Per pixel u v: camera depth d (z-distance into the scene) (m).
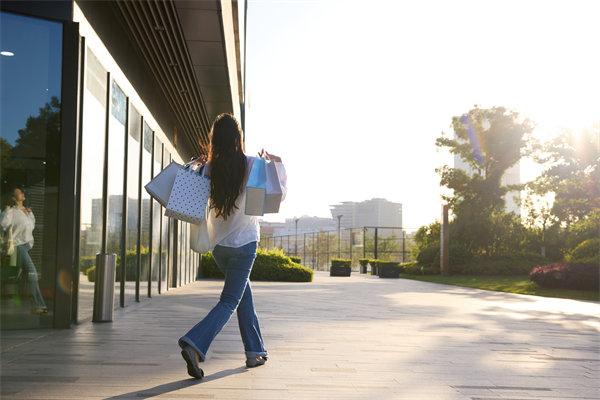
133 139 8.30
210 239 3.55
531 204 33.91
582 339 5.98
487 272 27.73
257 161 3.40
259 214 3.33
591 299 13.12
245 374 3.56
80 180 5.64
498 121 32.72
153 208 10.15
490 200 32.78
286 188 3.44
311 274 19.33
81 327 5.69
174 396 2.95
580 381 3.72
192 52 8.16
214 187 3.42
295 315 7.60
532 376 3.85
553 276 15.63
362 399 3.04
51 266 5.46
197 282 16.75
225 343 4.82
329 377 3.56
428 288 16.72
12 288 5.18
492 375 3.84
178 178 3.37
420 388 3.35
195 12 6.61
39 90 5.40
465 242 32.22
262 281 18.62
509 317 8.27
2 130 5.23
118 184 7.41
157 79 9.15
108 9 6.71
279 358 4.19
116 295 7.54
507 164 32.97
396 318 7.58
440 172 33.62
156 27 6.80
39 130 5.38
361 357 4.36
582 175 30.89
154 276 10.58
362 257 38.91
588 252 22.36
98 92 6.33
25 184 5.29
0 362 3.83
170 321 6.43
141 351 4.33
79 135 5.63
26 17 5.36
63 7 5.48
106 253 6.63
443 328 6.58
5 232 5.14
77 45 5.53
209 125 13.85
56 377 3.36
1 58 5.27
